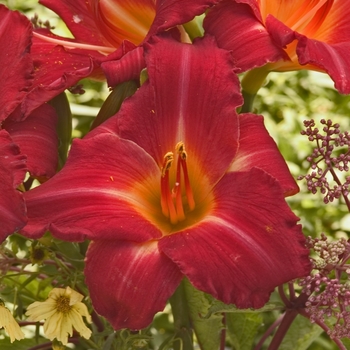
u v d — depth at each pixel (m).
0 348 0.73
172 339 0.69
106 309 0.62
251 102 0.69
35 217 0.62
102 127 0.66
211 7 0.67
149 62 0.65
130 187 0.65
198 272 0.61
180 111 0.66
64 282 0.68
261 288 0.61
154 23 0.66
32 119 0.66
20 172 0.61
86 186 0.64
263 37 0.66
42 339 0.74
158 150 0.66
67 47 0.70
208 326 0.70
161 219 0.66
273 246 0.62
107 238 0.63
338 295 0.64
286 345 0.73
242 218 0.63
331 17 0.70
